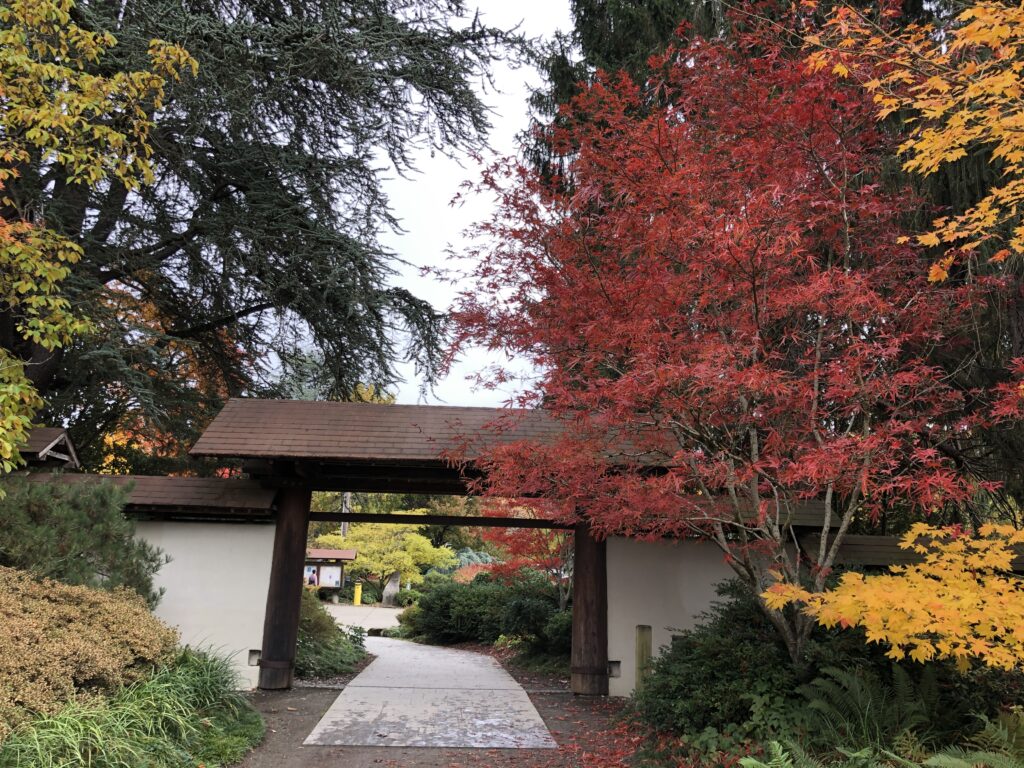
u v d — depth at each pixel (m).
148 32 10.73
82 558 7.18
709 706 5.89
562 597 13.04
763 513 5.47
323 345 14.41
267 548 9.20
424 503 29.61
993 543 5.34
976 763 4.13
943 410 6.08
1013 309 7.75
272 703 8.15
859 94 6.16
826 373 5.64
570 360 6.02
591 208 6.41
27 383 6.57
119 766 4.84
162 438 14.60
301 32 11.77
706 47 6.62
